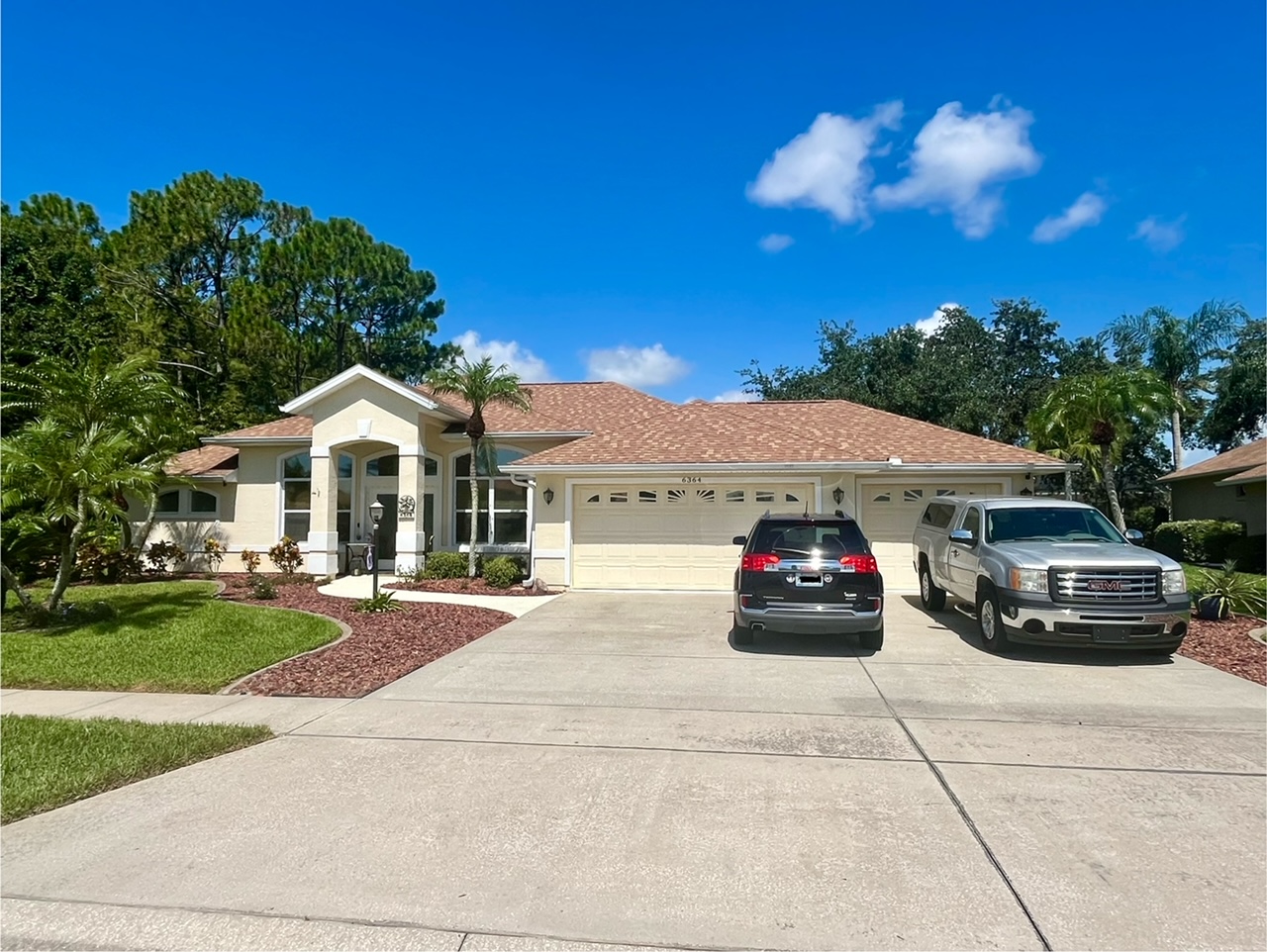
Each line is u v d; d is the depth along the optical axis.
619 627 11.91
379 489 21.28
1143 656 9.66
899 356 35.66
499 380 17.31
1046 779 5.43
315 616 12.49
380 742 6.38
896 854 4.27
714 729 6.68
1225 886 3.91
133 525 21.08
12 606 13.40
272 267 34.16
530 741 6.39
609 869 4.13
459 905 3.78
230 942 3.48
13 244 22.98
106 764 5.74
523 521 20.23
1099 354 36.22
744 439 17.28
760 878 4.02
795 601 9.70
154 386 13.59
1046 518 11.06
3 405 13.50
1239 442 35.94
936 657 9.66
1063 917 3.62
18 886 4.00
